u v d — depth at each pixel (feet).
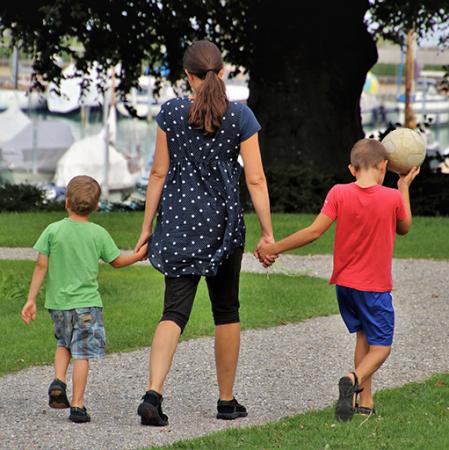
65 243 59.36
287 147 217.36
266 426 55.88
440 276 120.26
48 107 449.89
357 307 57.62
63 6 201.98
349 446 51.55
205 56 57.72
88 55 230.89
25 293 101.76
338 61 217.56
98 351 59.41
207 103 57.00
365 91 537.24
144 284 111.55
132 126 451.53
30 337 82.53
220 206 57.11
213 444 52.24
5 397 64.18
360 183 57.72
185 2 211.00
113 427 57.11
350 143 220.02
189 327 86.43
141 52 231.50
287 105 217.77
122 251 143.02
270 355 77.05
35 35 221.05
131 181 450.30
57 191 429.38
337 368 72.79
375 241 57.06
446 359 75.56
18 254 140.26
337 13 214.90
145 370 71.82
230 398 59.52
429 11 225.97
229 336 59.11
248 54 221.87
